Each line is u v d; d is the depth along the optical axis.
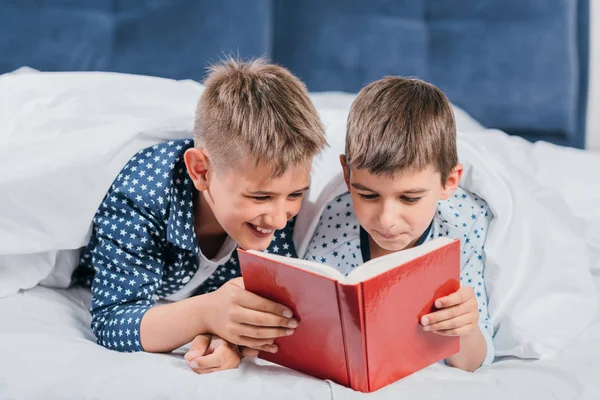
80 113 1.34
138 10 1.96
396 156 0.96
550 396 0.88
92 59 1.95
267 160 0.95
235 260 1.18
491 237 1.14
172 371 0.89
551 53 2.03
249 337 0.91
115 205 1.11
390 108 1.01
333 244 1.16
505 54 2.04
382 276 0.80
